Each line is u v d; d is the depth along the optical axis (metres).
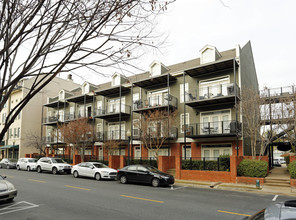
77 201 9.07
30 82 34.78
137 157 23.78
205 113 20.22
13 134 36.34
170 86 22.47
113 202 8.91
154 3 3.53
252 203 9.09
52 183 14.35
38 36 3.76
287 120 15.12
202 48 20.53
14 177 17.70
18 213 7.30
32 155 31.47
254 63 25.89
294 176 13.18
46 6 3.56
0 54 3.20
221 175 15.07
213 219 6.79
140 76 23.83
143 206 8.29
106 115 24.88
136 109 22.25
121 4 3.55
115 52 3.79
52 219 6.65
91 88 29.66
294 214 2.71
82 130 23.61
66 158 28.02
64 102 30.55
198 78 20.89
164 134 18.70
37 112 36.47
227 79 19.48
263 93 16.27
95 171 17.11
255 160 14.92
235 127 17.27
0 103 3.54
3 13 3.37
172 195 10.64
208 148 19.56
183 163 17.33
